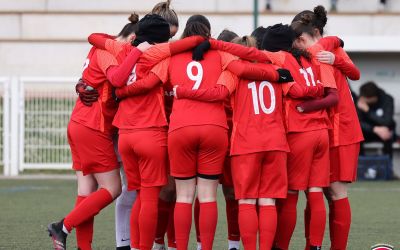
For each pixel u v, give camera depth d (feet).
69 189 121.90
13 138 138.62
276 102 63.67
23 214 96.37
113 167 66.90
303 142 64.39
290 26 67.10
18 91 137.59
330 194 68.23
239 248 73.05
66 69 209.05
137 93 63.00
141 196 63.93
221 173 63.52
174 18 67.92
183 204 63.10
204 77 62.18
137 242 65.00
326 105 64.59
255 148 62.28
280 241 66.59
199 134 61.52
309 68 65.67
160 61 63.00
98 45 66.13
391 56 145.69
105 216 96.12
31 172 140.67
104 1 207.62
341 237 67.72
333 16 199.11
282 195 63.10
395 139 143.43
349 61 68.23
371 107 139.85
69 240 79.41
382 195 117.91
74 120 66.74
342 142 66.85
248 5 200.95
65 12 208.54
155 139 63.05
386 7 200.75
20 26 209.67
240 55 62.80
